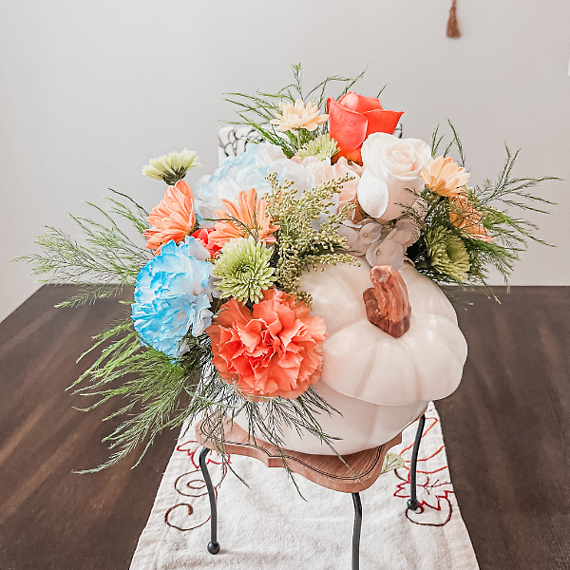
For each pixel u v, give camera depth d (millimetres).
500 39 2072
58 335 1383
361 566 879
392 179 620
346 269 672
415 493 978
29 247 2432
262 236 604
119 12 2090
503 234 783
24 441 1066
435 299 697
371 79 2158
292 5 2070
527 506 940
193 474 1053
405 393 626
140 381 653
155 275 570
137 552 863
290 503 1016
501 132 2193
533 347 1338
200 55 2143
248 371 577
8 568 824
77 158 2297
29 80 2180
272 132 835
